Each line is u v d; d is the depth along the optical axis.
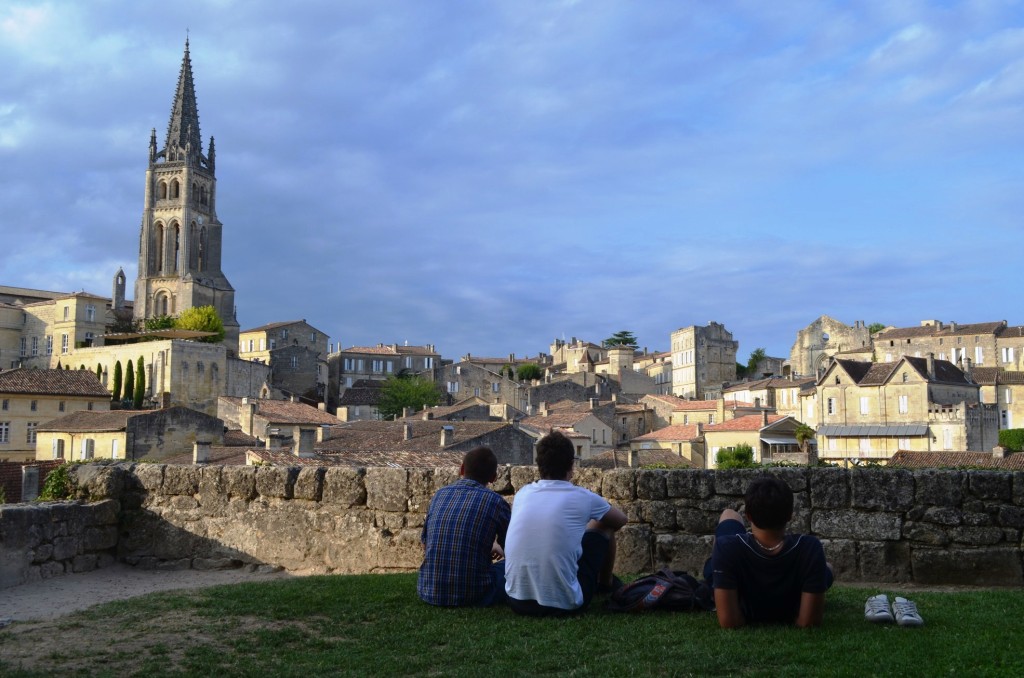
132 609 9.88
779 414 116.81
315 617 9.55
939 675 7.09
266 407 79.94
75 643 8.55
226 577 13.55
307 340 157.88
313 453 41.56
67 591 12.27
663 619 8.98
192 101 169.12
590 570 9.45
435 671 7.66
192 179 163.25
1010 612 9.04
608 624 8.84
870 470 11.66
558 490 9.45
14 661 7.96
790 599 8.44
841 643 7.88
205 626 9.11
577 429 84.62
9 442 81.00
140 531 14.70
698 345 160.38
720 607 8.45
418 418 91.81
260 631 8.91
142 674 7.61
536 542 9.21
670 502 12.16
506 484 12.91
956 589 10.85
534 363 191.00
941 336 130.12
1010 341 125.44
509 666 7.67
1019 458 53.31
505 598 9.74
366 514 13.55
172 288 158.00
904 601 9.03
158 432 62.81
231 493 14.45
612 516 9.62
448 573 9.76
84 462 15.38
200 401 106.50
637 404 118.00
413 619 9.28
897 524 11.41
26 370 86.62
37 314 123.88
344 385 156.88
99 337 119.12
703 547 11.87
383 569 13.27
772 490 8.31
